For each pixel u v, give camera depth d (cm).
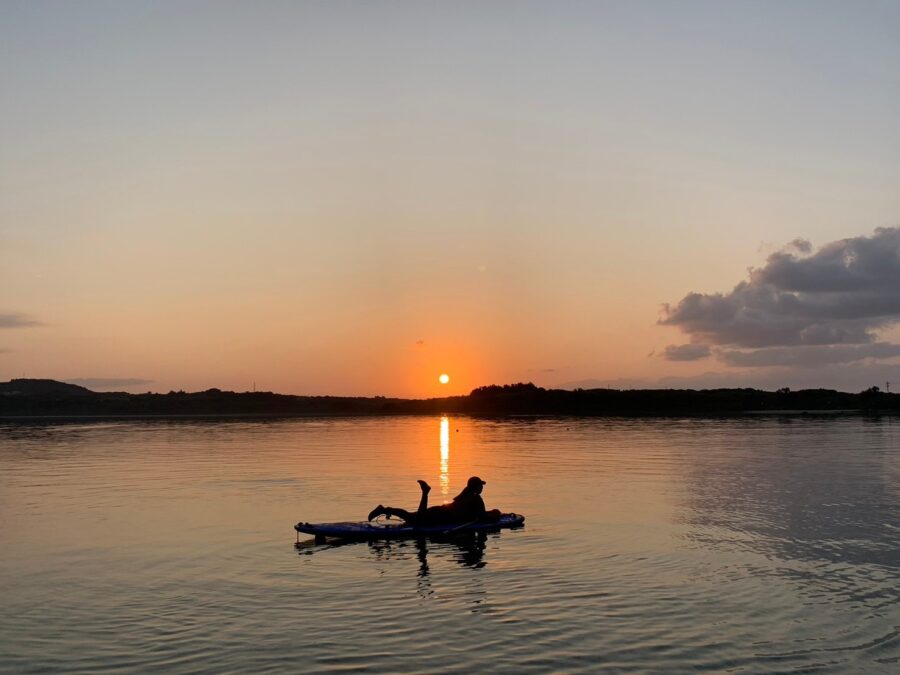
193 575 1658
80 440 6469
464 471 3759
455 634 1268
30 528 2211
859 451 4938
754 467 3900
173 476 3553
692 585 1554
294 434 7481
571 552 1864
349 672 1111
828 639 1238
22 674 1109
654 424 9456
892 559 1775
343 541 2006
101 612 1396
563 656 1170
